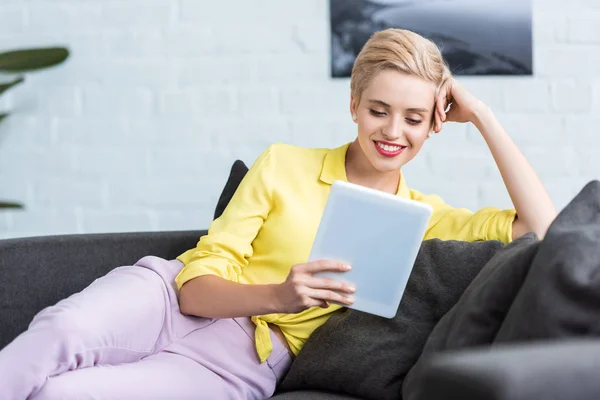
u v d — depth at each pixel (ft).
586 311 4.22
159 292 6.40
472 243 6.34
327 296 5.84
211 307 6.27
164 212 11.34
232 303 6.15
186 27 11.26
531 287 4.49
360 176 6.96
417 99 6.39
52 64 10.69
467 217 6.93
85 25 11.43
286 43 11.07
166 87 11.30
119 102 11.40
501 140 6.93
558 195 10.80
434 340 5.54
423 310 6.22
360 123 6.56
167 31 11.30
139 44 11.34
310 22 11.03
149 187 11.36
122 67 11.38
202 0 11.22
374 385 6.05
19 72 10.69
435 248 6.37
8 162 11.57
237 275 6.67
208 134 11.25
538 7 10.75
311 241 6.70
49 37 11.49
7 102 11.53
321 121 11.03
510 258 5.22
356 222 5.74
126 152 11.39
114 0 11.38
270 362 6.63
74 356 5.51
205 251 6.60
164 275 6.57
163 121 11.33
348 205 5.72
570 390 3.00
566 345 3.29
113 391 5.52
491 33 10.74
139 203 11.38
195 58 11.25
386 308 5.90
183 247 7.80
